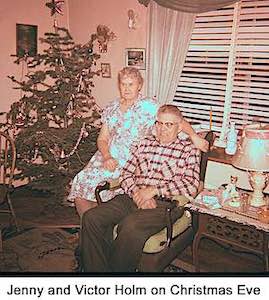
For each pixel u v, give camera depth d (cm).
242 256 268
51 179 327
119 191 274
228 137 295
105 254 233
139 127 276
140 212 230
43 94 322
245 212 220
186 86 337
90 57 335
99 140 288
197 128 321
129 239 219
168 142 244
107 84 391
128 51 366
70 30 418
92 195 279
